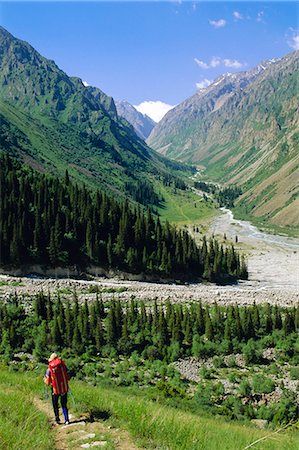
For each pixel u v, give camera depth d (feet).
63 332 285.84
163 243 492.13
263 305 384.06
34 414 59.67
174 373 252.01
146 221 522.88
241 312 348.38
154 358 279.08
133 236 501.15
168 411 70.74
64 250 452.76
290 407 204.64
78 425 59.00
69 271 444.55
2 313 297.53
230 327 301.02
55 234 445.78
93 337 290.15
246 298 414.21
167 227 516.73
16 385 82.07
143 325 307.99
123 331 288.51
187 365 271.69
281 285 502.38
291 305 397.19
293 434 68.85
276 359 286.87
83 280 440.04
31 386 82.38
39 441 50.19
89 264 461.78
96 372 243.60
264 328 323.57
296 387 242.78
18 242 422.41
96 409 65.92
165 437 55.11
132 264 469.16
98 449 49.98
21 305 332.19
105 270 464.65
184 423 61.21
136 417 60.44
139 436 55.11
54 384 60.08
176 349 281.33
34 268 429.79
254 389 232.73
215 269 500.33
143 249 494.18
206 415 154.20
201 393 209.67
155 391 197.16
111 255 467.52
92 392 83.05
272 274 565.12
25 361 245.24
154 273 477.36
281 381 250.57
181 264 493.36
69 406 67.72
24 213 444.14
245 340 301.84
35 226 444.14
